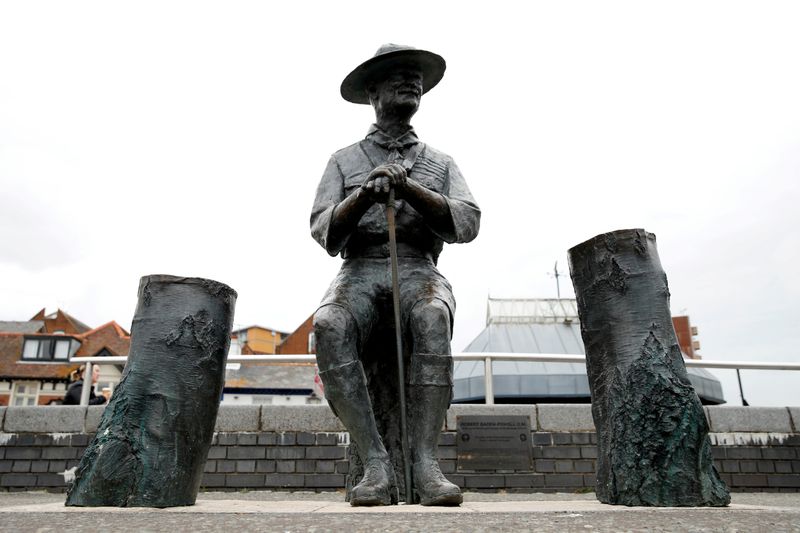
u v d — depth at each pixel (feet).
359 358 12.39
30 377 123.44
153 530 6.01
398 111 14.19
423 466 11.00
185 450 11.24
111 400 11.31
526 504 11.30
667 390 10.82
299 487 21.26
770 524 6.31
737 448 22.41
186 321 11.85
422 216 12.96
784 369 23.72
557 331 61.57
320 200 13.87
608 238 12.05
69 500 10.55
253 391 48.60
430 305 12.18
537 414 22.15
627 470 10.61
